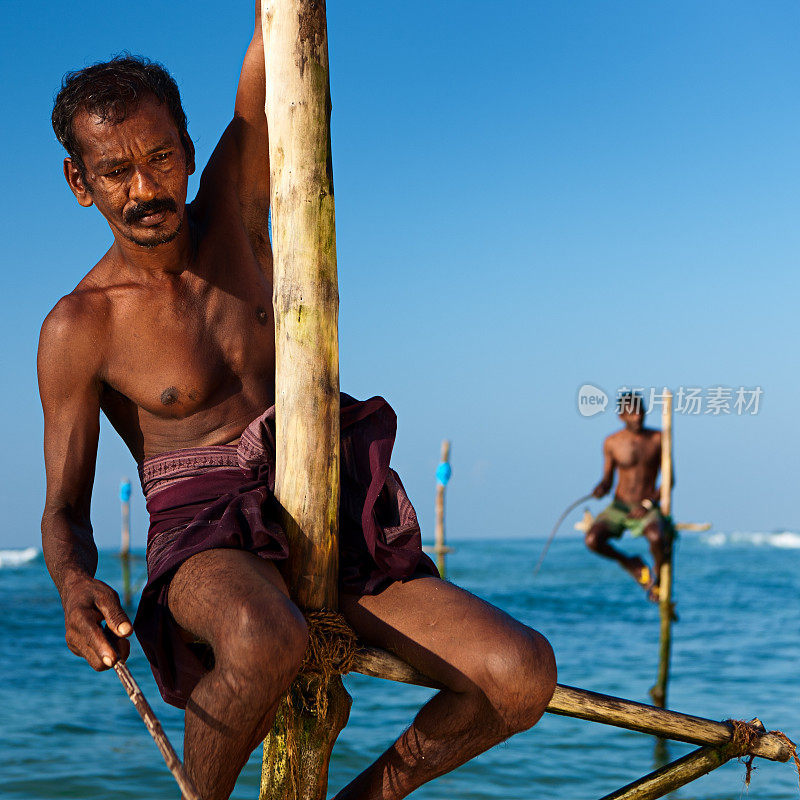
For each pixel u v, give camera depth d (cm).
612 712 253
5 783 680
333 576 230
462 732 222
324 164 229
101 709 977
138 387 251
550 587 3159
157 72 241
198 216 267
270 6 229
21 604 2555
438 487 1714
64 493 248
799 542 7406
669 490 1124
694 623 1905
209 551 216
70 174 245
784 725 872
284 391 229
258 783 676
